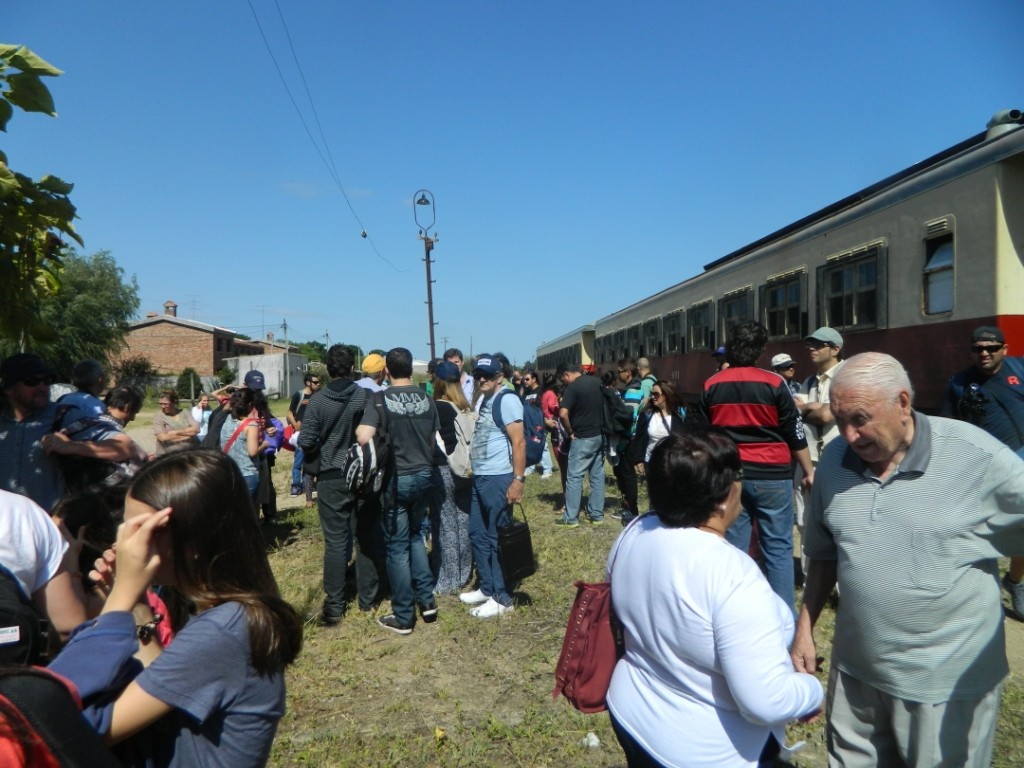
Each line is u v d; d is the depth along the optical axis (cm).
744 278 1373
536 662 480
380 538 570
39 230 319
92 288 4122
